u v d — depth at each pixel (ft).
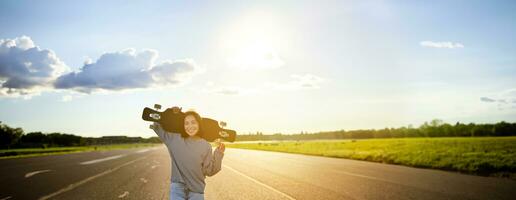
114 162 83.35
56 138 464.24
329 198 32.22
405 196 33.24
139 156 116.47
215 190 37.14
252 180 46.11
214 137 15.26
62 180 45.27
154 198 31.65
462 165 63.57
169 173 55.31
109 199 31.12
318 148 190.80
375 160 89.04
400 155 93.50
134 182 43.27
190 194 14.82
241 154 135.03
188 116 14.65
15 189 37.01
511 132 535.19
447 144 177.78
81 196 32.63
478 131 559.38
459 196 33.27
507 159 72.18
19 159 99.55
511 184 41.96
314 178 48.42
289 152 157.79
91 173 55.01
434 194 34.32
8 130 352.90
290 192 35.68
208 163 14.83
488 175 52.70
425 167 68.28
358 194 34.35
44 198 31.55
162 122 14.71
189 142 14.62
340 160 92.43
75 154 138.51
